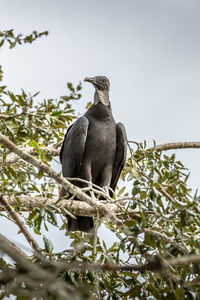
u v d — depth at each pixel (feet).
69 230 34.24
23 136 34.14
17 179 34.71
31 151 36.96
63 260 27.14
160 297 25.73
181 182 31.09
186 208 26.94
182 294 23.12
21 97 35.63
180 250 25.84
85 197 28.91
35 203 31.76
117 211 32.91
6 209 28.73
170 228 27.20
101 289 27.96
